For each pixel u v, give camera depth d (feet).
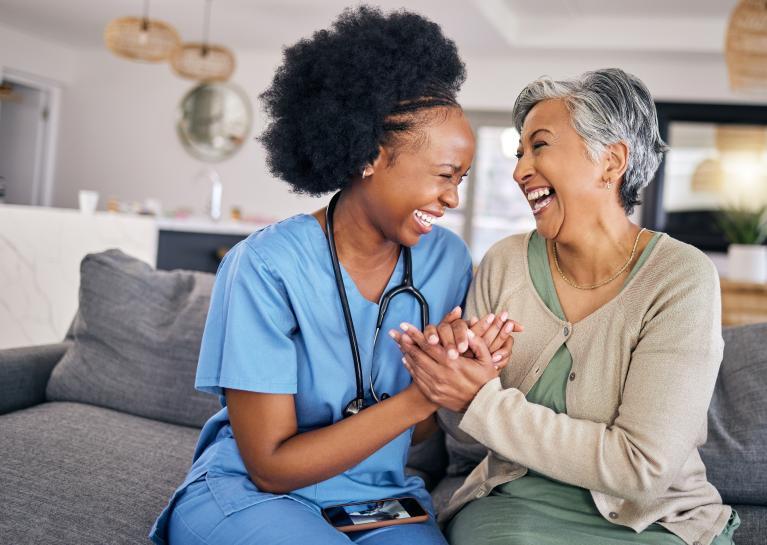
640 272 4.31
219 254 17.78
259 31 21.58
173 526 4.31
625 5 19.02
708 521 4.23
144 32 17.61
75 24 22.30
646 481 3.84
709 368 4.01
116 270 7.20
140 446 6.03
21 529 4.70
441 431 6.45
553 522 4.22
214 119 24.85
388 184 4.19
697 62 21.25
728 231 21.01
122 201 25.66
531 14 20.25
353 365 4.38
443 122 4.12
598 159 4.31
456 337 4.07
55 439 5.98
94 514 4.93
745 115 21.25
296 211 24.44
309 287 4.36
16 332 14.43
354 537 4.20
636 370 4.09
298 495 4.26
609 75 4.33
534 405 4.09
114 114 25.71
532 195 4.50
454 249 4.94
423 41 4.19
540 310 4.61
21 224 14.37
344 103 4.14
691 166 21.68
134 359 6.79
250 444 4.15
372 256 4.52
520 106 4.58
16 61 23.70
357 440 4.05
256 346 4.14
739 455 5.21
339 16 4.42
